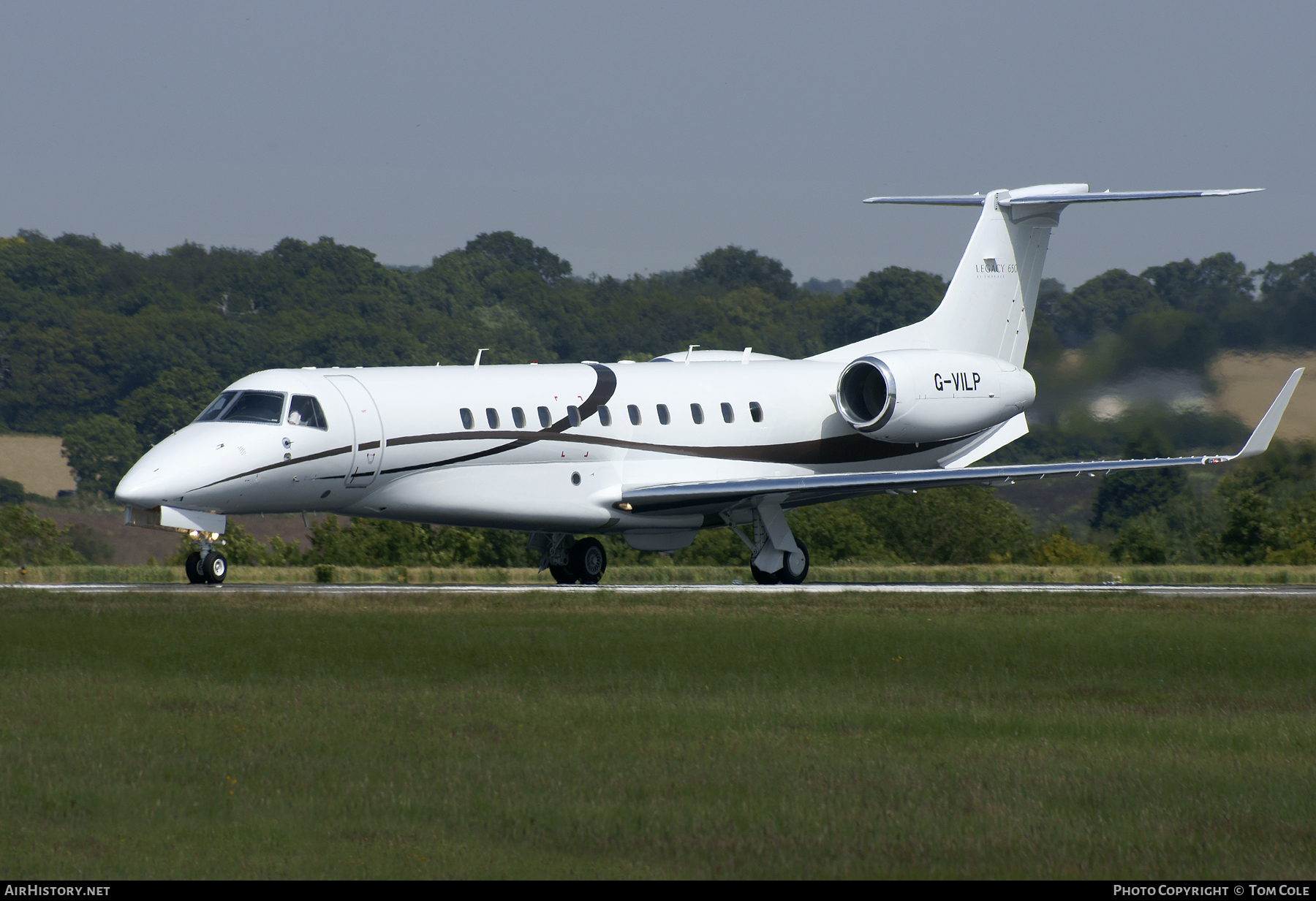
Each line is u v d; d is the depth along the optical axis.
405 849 38.56
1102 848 39.28
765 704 58.72
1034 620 86.81
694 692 61.53
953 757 49.34
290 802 42.84
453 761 47.84
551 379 115.44
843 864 37.75
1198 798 44.31
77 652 69.12
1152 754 50.31
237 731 52.06
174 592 95.50
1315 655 74.06
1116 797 44.28
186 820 41.00
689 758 48.72
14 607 83.88
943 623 84.06
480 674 65.19
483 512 110.44
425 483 107.69
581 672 66.25
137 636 73.44
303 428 101.88
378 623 79.25
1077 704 60.31
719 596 99.25
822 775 46.56
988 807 42.94
